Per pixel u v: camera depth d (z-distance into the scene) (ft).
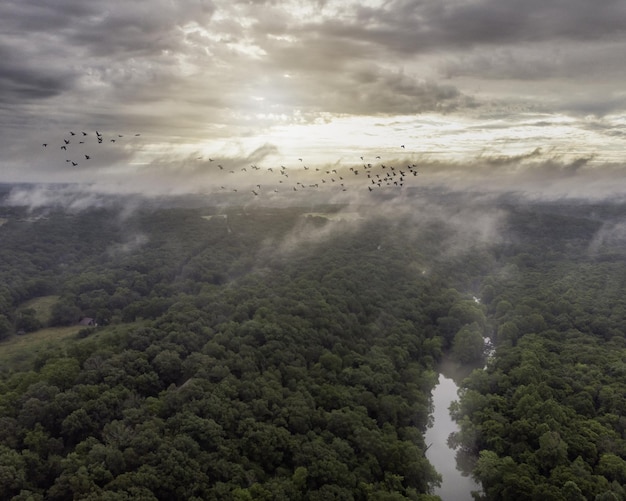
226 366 482.28
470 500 422.00
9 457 335.67
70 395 406.62
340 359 563.89
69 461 338.54
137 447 358.23
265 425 414.00
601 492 370.32
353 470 398.62
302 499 364.58
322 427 447.42
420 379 568.00
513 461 418.31
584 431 442.50
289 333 568.82
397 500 361.71
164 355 486.38
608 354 602.03
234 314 627.46
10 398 414.62
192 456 364.38
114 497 306.76
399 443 438.40
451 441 485.15
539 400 489.67
